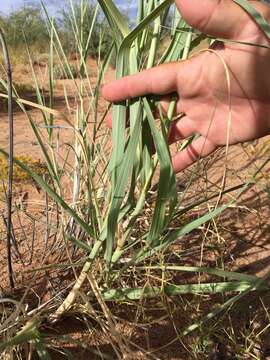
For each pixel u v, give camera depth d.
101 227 0.33
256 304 0.41
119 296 0.34
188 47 0.29
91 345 0.35
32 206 0.56
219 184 0.60
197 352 0.35
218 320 0.37
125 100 0.29
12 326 0.31
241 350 0.35
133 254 0.37
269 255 0.48
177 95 0.28
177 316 0.39
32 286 0.40
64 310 0.34
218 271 0.32
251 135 0.28
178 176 0.63
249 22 0.25
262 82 0.26
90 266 0.32
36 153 0.75
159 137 0.27
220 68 0.26
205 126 0.29
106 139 0.41
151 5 0.29
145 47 0.31
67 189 0.55
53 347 0.34
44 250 0.44
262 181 0.61
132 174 0.30
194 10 0.25
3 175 0.62
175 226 0.50
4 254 0.46
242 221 0.54
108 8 0.27
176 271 0.45
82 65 0.38
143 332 0.37
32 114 1.16
